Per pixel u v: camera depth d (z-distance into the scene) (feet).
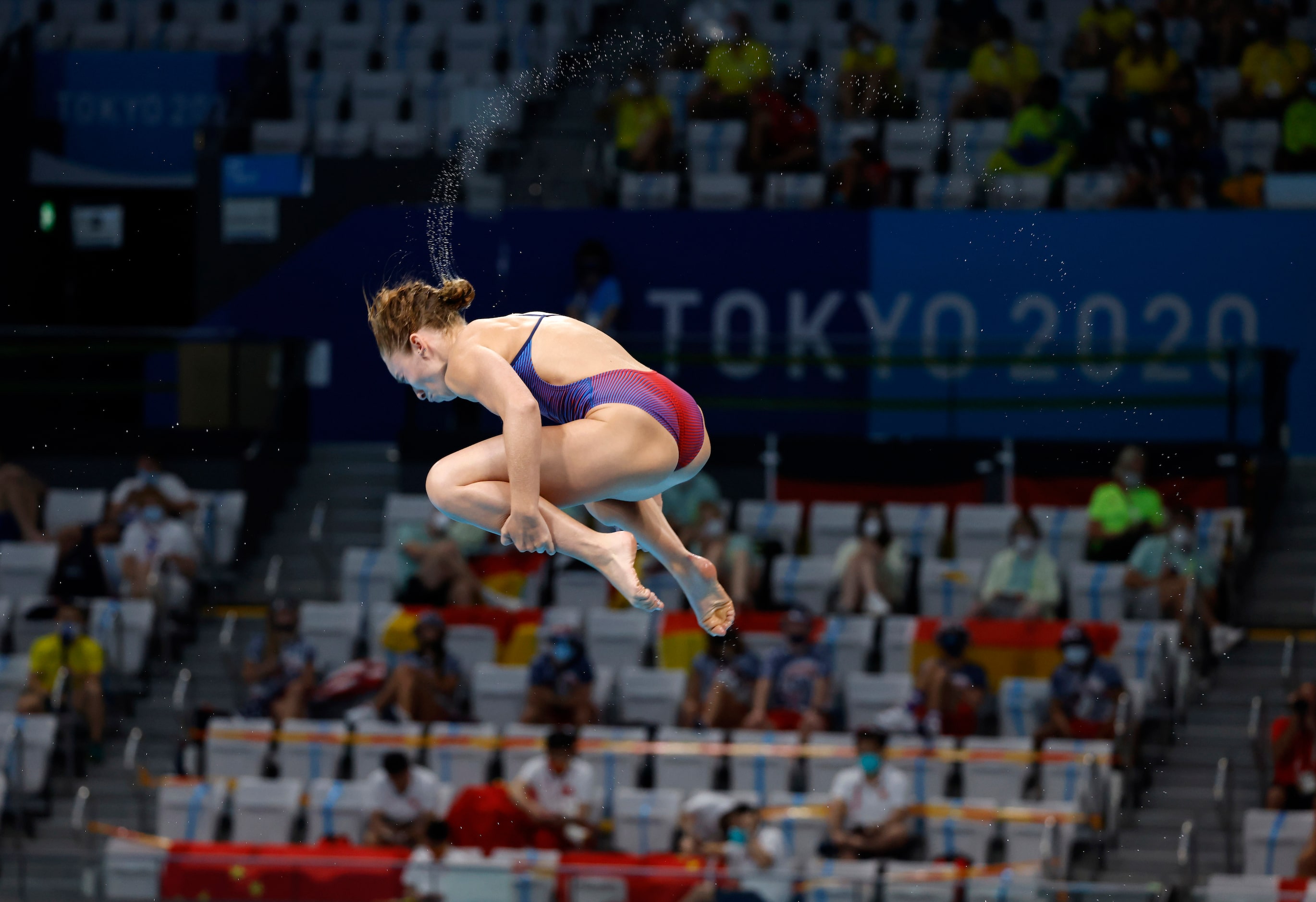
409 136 162.50
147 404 154.40
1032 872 98.48
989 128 156.25
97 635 126.52
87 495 143.74
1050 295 149.89
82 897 88.94
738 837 100.22
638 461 43.98
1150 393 147.13
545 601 129.80
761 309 153.17
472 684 121.29
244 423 151.84
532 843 103.65
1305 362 147.23
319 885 88.94
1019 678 118.83
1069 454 140.26
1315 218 146.82
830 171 156.15
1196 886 98.68
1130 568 126.52
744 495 143.13
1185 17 161.79
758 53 159.43
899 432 150.00
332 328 156.97
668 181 156.97
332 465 152.05
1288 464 144.05
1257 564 136.15
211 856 89.35
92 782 119.44
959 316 151.23
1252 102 156.04
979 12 162.71
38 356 153.48
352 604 133.69
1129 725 114.11
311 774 114.73
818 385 151.12
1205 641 125.29
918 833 105.19
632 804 106.63
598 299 150.82
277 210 157.58
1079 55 159.43
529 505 42.96
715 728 114.93
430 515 137.59
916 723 111.96
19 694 121.60
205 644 132.16
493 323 46.42
